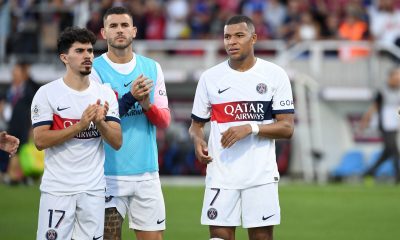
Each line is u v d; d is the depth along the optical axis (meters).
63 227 26.52
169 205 52.53
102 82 28.77
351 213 49.31
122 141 27.59
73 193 26.48
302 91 69.56
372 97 69.81
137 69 29.05
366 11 73.88
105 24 28.83
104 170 28.55
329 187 61.25
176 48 73.12
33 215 47.97
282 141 67.00
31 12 75.31
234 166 28.06
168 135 69.69
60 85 26.81
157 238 29.31
